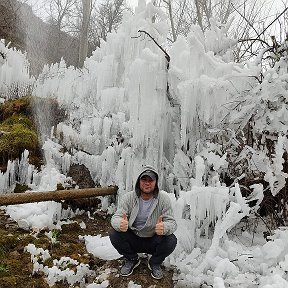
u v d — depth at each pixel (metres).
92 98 6.33
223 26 5.53
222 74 4.70
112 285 3.37
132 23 5.33
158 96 4.63
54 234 4.34
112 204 5.32
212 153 4.50
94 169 5.71
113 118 5.52
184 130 4.53
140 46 5.18
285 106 4.42
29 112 8.12
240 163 4.77
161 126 4.74
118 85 5.50
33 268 3.57
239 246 4.03
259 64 4.85
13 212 4.77
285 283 3.15
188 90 4.41
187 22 15.81
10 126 7.12
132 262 3.51
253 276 3.44
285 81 4.47
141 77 4.46
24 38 20.00
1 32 18.36
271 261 3.62
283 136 4.41
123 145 5.40
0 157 5.88
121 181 5.12
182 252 3.96
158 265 3.47
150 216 3.32
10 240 4.04
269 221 4.75
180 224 4.11
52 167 6.00
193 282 3.45
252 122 4.66
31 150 6.28
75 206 5.21
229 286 3.36
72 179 5.75
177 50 5.13
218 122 4.79
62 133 6.75
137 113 4.55
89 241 4.29
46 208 4.86
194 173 4.79
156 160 4.79
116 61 5.43
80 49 16.00
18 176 5.93
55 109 7.84
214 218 4.22
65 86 7.25
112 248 4.03
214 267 3.65
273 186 4.25
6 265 3.58
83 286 3.46
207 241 4.25
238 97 4.60
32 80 10.14
